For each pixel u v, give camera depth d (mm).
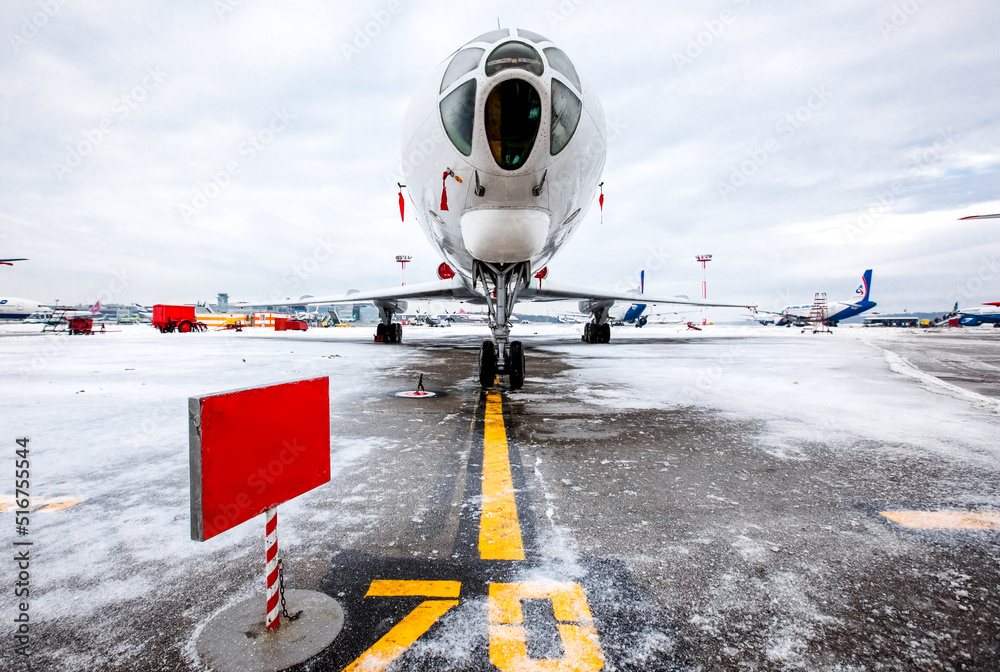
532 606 2070
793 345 21859
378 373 10617
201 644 1838
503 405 6723
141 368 11602
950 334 38938
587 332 24438
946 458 4230
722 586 2225
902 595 2152
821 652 1788
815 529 2822
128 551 2580
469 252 7645
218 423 1707
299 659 1753
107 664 1733
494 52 5910
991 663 1730
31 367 11812
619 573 2336
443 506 3174
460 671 1690
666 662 1735
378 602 2105
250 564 2451
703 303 22188
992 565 2418
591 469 3930
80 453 4445
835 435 5051
